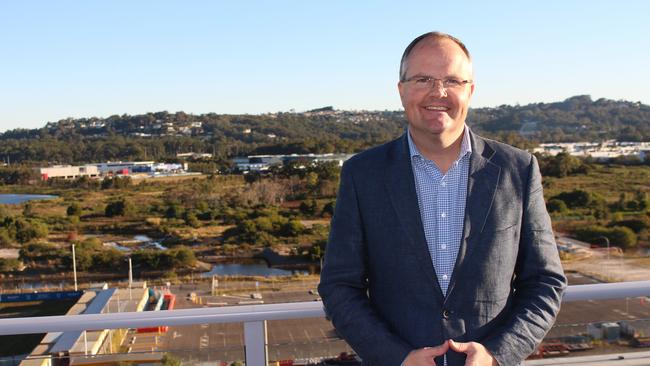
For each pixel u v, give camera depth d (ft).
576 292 5.05
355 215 3.91
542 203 3.95
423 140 3.90
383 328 3.67
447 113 3.81
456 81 3.79
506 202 3.78
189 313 4.95
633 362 5.47
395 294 3.81
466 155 3.90
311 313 5.08
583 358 5.45
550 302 3.74
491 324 3.74
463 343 3.50
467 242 3.71
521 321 3.64
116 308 62.34
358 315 3.73
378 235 3.82
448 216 3.82
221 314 5.01
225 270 82.38
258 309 5.01
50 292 69.87
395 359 3.54
